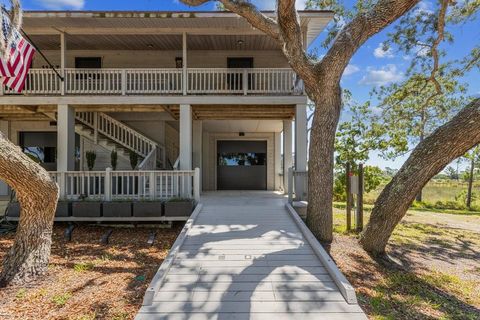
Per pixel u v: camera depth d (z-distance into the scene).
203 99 9.84
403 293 5.04
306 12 9.22
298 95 9.88
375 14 6.70
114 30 9.96
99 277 5.15
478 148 16.45
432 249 7.87
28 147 13.28
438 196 21.09
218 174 15.26
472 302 5.04
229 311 3.92
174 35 10.40
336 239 7.45
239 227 7.06
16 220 8.08
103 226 8.48
